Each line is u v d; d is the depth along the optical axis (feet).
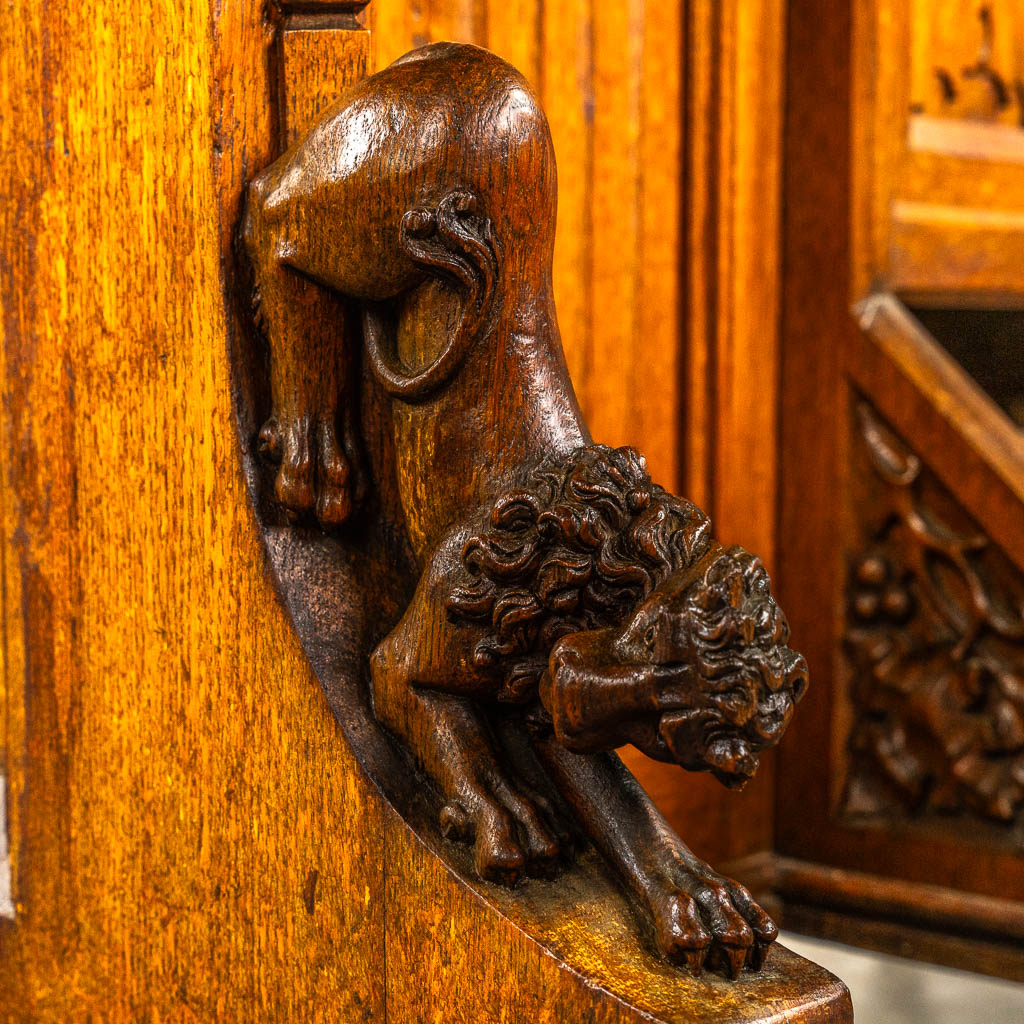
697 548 1.90
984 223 5.23
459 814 2.04
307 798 2.20
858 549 4.83
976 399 4.68
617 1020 1.84
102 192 2.42
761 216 4.78
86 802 2.58
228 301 2.26
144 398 2.39
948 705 4.66
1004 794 4.55
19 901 2.71
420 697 2.10
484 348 2.09
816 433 4.89
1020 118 5.48
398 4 3.52
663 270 4.49
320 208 2.09
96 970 2.59
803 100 4.79
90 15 2.39
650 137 4.38
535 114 2.09
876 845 4.77
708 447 4.69
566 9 4.05
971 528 4.63
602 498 1.99
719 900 1.92
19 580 2.66
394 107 2.04
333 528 2.27
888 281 4.86
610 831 2.03
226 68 2.24
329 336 2.19
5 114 2.55
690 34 4.45
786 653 1.82
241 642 2.27
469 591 2.03
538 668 2.03
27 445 2.61
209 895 2.38
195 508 2.33
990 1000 4.45
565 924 1.96
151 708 2.44
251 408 2.27
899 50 4.82
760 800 4.94
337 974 2.19
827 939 4.83
